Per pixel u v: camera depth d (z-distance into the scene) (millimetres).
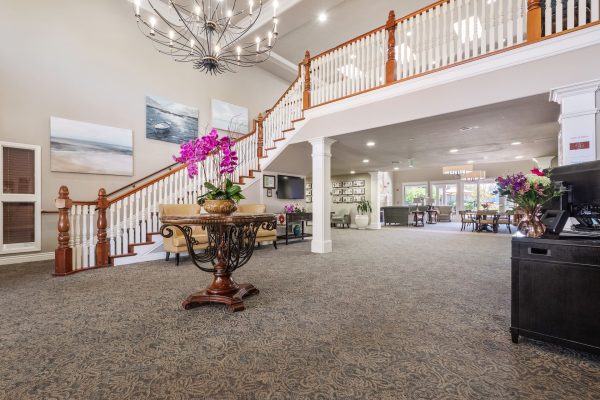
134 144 6035
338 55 5109
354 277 3594
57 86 5059
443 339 1929
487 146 6406
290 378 1499
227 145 2670
